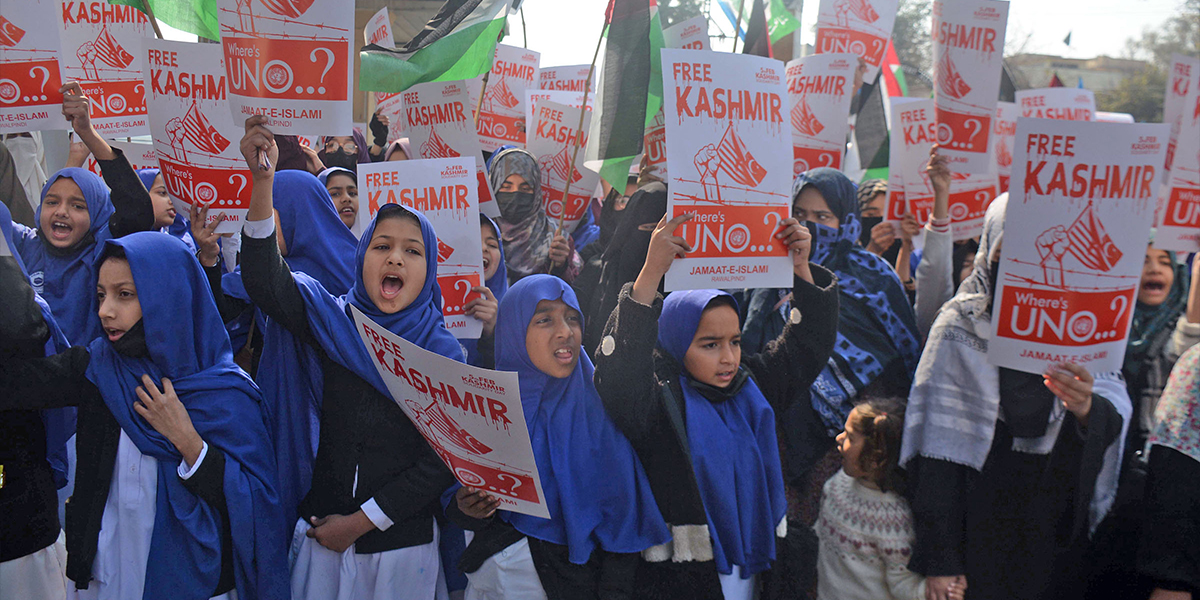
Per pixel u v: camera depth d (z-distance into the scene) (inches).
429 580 102.6
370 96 329.1
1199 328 114.2
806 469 127.9
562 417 96.7
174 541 95.3
